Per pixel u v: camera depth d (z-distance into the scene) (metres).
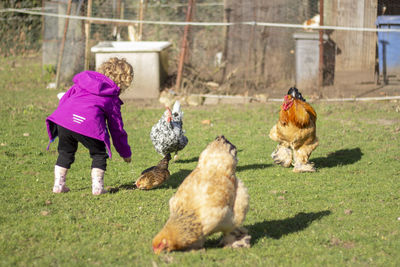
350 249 4.71
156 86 14.63
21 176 7.21
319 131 10.61
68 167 6.41
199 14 20.16
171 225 4.31
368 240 4.92
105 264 4.29
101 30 17.95
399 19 14.76
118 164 8.11
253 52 17.06
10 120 11.20
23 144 9.21
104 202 6.09
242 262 4.34
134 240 4.85
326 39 14.95
